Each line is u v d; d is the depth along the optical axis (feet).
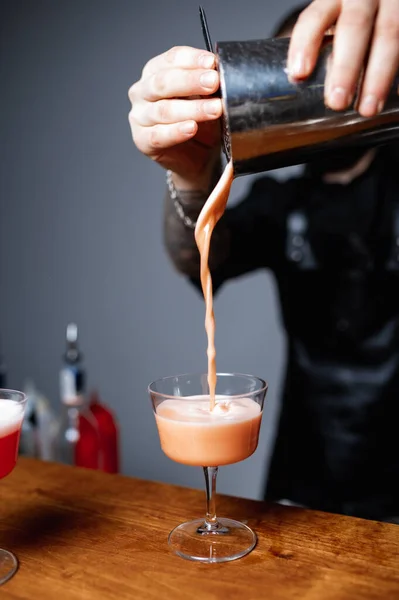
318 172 3.55
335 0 1.85
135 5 5.35
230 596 1.83
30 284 6.33
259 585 1.87
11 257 6.39
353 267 3.42
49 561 2.01
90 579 1.92
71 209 5.96
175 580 1.90
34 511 2.32
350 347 3.42
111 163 5.68
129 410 6.00
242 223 3.59
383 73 1.77
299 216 3.56
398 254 3.33
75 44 5.65
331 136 1.92
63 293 6.16
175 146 2.40
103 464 3.72
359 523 2.19
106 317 5.97
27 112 6.01
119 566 1.98
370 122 1.90
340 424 3.44
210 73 2.02
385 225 3.36
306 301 3.54
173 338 5.67
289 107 1.87
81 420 3.66
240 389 2.23
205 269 2.16
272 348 5.26
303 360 3.54
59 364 6.30
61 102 5.81
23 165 6.14
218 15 5.12
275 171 4.96
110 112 5.60
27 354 6.48
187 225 2.85
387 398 3.35
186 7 5.19
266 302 5.22
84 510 2.31
